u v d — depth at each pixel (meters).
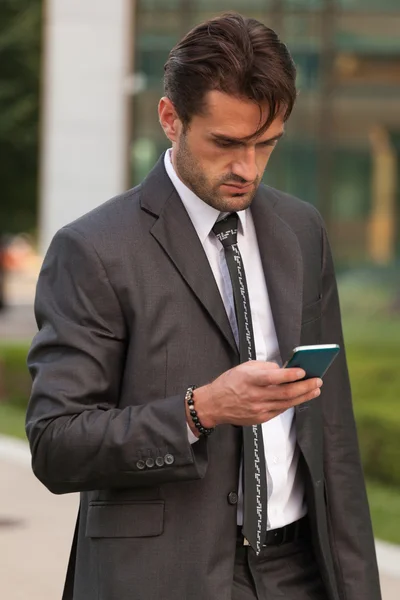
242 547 3.95
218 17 3.74
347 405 4.30
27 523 10.46
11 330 32.47
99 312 3.84
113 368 3.87
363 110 30.30
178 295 3.87
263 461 3.89
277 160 30.50
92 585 3.88
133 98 29.58
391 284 30.47
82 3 29.12
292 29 30.06
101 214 3.95
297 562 4.11
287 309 4.05
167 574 3.79
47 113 29.38
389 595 8.17
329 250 4.36
